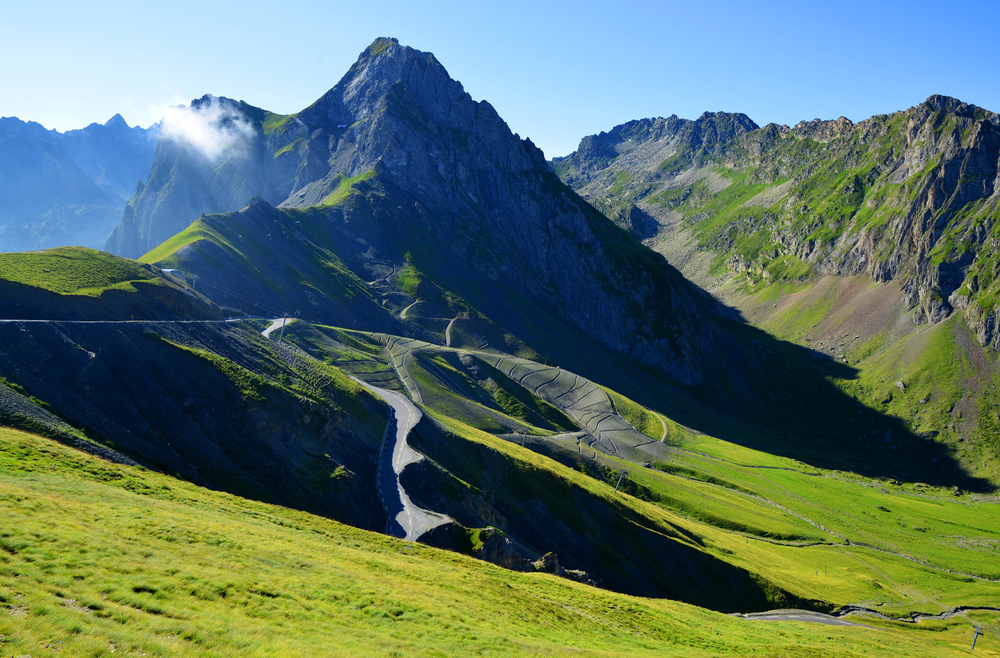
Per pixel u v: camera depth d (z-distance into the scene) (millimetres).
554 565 89938
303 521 60719
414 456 109250
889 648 97250
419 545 65438
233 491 79000
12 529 30516
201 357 97625
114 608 25312
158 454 77812
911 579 171375
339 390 122062
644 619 62844
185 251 197000
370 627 33344
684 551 131000
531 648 37844
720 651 57750
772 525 186125
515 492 124375
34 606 23078
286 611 31719
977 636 138750
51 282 101062
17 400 68875
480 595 49750
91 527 35125
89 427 74000
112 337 91750
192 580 31703
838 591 146750
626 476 185500
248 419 91625
